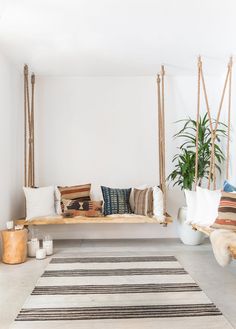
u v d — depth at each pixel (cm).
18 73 497
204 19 337
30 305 270
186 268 370
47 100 532
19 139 499
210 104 531
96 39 386
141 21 340
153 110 534
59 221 445
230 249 298
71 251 448
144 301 277
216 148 494
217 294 293
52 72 515
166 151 530
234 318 246
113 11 318
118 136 534
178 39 388
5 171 434
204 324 236
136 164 532
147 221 447
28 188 465
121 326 233
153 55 441
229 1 302
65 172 530
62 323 238
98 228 529
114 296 288
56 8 309
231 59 450
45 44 399
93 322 240
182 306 267
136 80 535
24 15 321
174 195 530
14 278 335
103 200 480
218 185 523
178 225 498
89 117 534
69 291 299
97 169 532
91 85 535
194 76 531
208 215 395
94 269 366
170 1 301
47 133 530
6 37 376
